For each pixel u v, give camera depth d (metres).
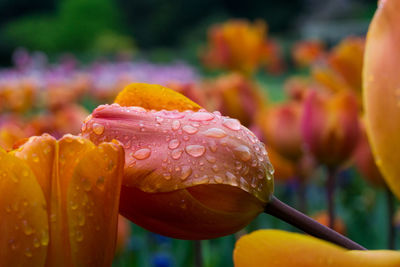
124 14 17.91
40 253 0.26
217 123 0.29
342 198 1.36
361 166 0.69
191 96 0.70
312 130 0.67
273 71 1.71
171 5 18.08
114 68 4.35
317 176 1.35
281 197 1.28
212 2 17.95
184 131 0.28
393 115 0.25
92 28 12.94
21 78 3.70
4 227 0.26
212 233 0.29
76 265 0.26
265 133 0.84
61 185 0.26
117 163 0.26
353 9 13.14
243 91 0.86
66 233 0.26
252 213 0.29
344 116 0.66
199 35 15.46
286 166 0.87
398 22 0.25
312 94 0.67
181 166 0.28
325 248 0.23
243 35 1.43
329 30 12.47
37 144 0.27
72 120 0.79
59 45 12.33
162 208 0.28
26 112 2.16
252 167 0.29
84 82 3.05
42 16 16.55
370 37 0.26
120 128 0.28
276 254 0.23
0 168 0.26
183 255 0.83
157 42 18.27
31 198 0.26
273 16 17.06
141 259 0.84
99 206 0.26
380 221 0.91
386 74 0.25
